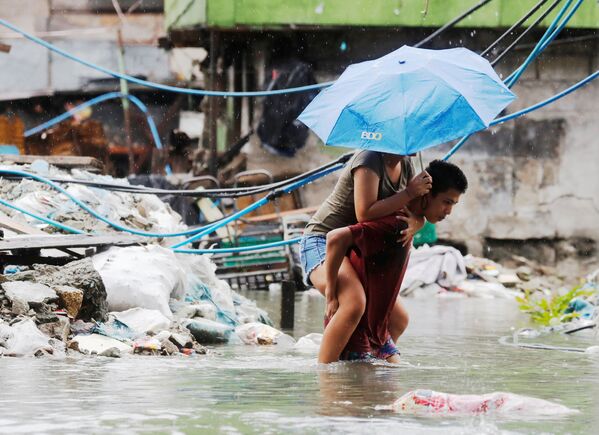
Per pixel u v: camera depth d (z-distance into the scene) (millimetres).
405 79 15695
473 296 39781
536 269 47812
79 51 62562
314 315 28156
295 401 11922
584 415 11281
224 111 50438
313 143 48781
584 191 48719
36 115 62219
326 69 49219
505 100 15734
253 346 19438
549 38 21359
